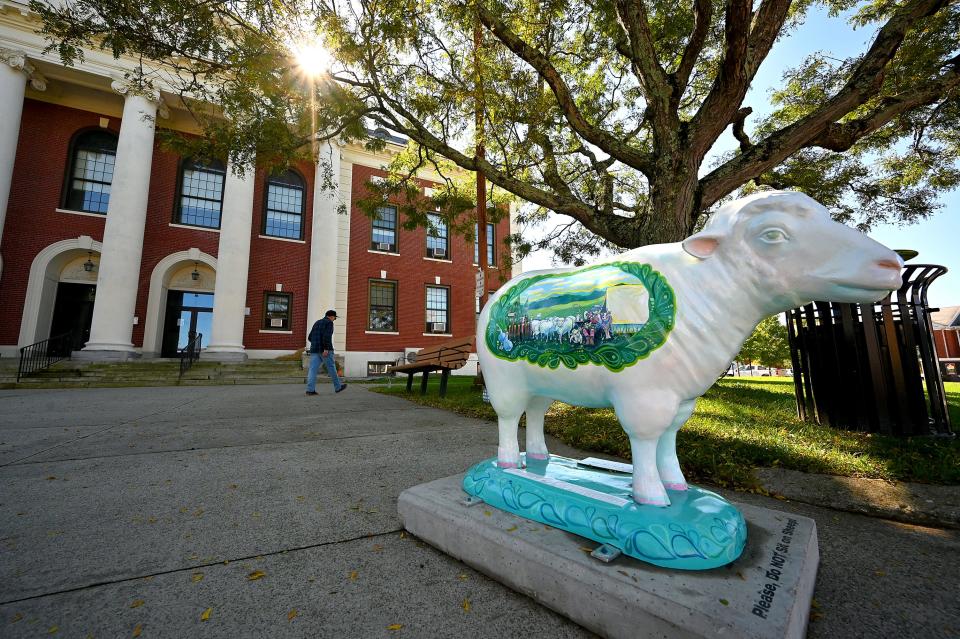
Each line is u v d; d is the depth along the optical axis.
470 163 6.43
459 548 1.84
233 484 2.82
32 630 1.35
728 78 4.98
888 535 2.20
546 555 1.51
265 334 15.15
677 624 1.18
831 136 5.62
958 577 1.77
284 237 16.02
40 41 12.06
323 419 5.37
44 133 13.66
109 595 1.56
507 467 2.08
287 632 1.38
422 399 7.28
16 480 2.84
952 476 2.76
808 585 1.46
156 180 14.52
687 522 1.47
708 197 5.45
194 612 1.47
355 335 16.28
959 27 6.36
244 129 5.80
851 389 4.14
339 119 6.37
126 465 3.21
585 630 1.39
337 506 2.47
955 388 9.65
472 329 18.83
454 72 6.81
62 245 13.41
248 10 5.19
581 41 7.52
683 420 1.82
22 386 9.65
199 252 14.78
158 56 5.27
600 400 1.75
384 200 9.16
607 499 1.66
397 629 1.40
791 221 1.43
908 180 9.16
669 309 1.56
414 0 5.36
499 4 5.90
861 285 1.31
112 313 11.89
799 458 3.18
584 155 9.14
